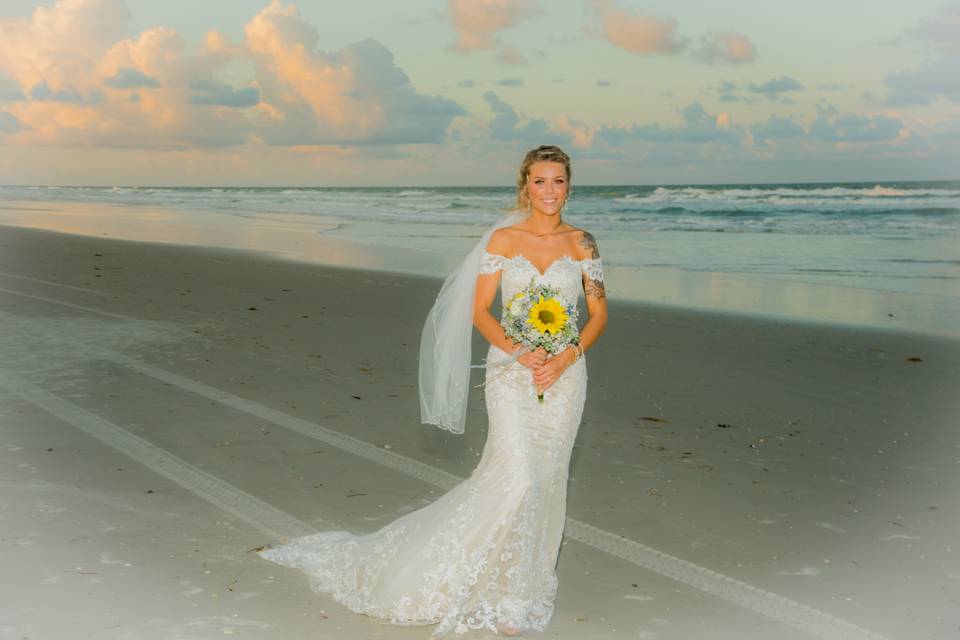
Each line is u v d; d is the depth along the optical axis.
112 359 8.33
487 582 3.66
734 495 5.23
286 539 4.41
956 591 4.01
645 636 3.57
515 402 3.77
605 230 27.73
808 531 4.71
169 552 4.20
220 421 6.46
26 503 4.76
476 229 27.75
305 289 13.47
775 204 35.81
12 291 12.53
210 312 11.11
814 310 12.41
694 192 40.00
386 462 5.68
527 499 3.66
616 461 5.83
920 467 5.80
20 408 6.63
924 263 18.50
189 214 36.91
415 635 3.53
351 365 8.33
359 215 36.25
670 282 15.54
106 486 5.08
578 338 3.82
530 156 4.00
